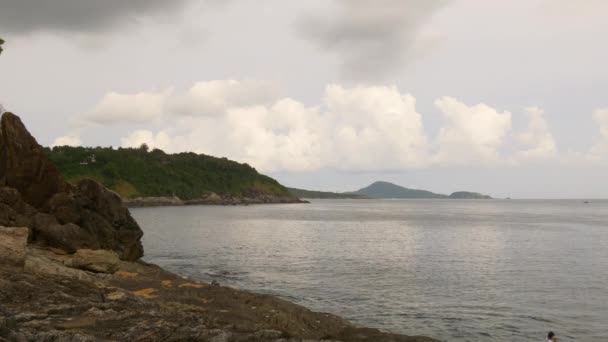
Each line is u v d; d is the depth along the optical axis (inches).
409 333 972.6
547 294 1344.7
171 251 2273.6
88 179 1395.2
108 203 1398.9
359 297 1283.2
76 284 681.6
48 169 1291.8
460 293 1348.4
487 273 1691.7
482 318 1089.4
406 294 1327.5
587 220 5457.7
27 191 1243.8
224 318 762.8
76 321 516.1
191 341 495.5
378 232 3585.1
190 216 5743.1
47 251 1053.8
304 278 1560.0
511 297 1304.1
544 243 2800.2
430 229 3949.3
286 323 825.5
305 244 2655.0
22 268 702.5
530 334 976.9
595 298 1296.8
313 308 1155.9
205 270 1699.1
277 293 1320.1
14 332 434.0
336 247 2513.5
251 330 569.6
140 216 5639.8
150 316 569.6
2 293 563.2
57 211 1242.6
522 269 1791.3
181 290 958.4
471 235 3353.8
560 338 954.7
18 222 1079.0
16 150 1241.4
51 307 548.7
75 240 1126.4
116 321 534.6
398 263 1924.2
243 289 1366.9
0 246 703.1
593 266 1878.7
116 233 1363.2
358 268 1782.7
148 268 1251.2
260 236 3137.3
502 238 3120.1
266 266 1812.3
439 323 1047.0
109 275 995.3
